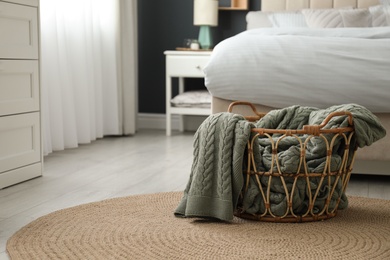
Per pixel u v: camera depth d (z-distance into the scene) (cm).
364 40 289
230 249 180
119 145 414
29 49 287
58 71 374
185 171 317
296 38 295
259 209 212
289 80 283
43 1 361
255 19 459
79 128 411
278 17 448
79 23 400
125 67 466
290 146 216
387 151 281
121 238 191
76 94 406
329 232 199
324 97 281
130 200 245
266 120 236
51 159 350
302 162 206
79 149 391
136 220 213
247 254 175
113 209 229
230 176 207
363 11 417
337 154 217
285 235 195
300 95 283
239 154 205
